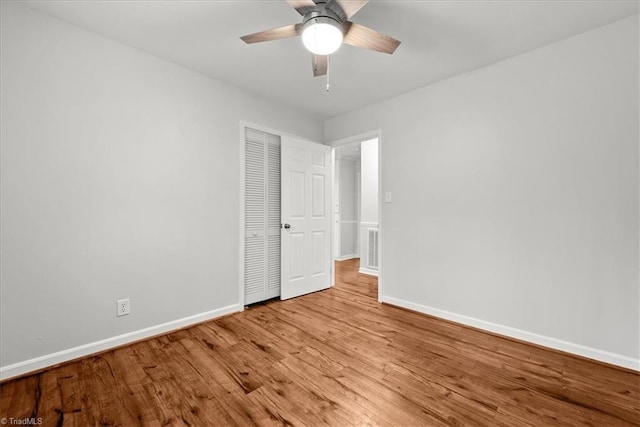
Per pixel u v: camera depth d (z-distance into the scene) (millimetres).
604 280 1854
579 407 1431
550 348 2039
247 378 1667
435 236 2664
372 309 2867
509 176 2234
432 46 2092
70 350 1852
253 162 2951
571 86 1966
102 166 1977
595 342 1882
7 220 1645
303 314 2719
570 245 1977
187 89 2418
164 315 2283
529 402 1468
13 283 1663
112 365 1799
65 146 1830
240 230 2783
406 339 2188
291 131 3305
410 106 2852
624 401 1476
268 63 2348
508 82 2240
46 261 1767
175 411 1395
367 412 1390
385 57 2246
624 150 1788
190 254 2434
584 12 1722
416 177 2801
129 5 1684
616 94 1809
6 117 1640
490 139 2332
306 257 3387
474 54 2193
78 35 1884
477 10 1713
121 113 2062
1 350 1631
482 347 2062
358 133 3338
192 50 2166
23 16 1692
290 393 1532
